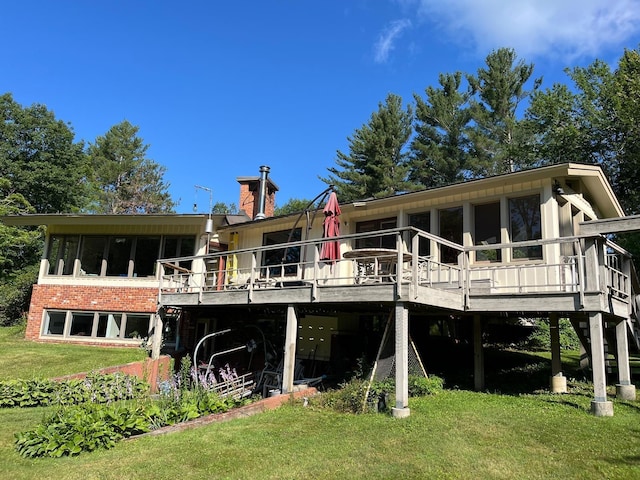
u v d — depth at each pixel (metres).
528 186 10.25
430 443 5.76
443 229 11.63
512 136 29.66
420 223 12.05
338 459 5.30
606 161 23.16
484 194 10.90
